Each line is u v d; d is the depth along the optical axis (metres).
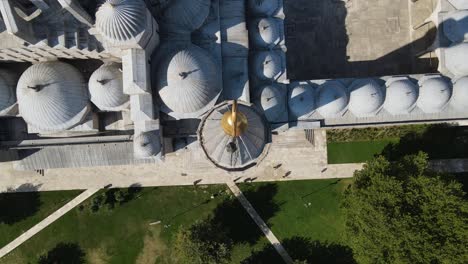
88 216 54.31
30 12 31.52
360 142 54.06
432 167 54.19
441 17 47.44
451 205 44.94
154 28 35.03
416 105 46.38
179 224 54.31
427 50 51.28
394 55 51.94
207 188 54.34
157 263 54.19
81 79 38.44
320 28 51.84
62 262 53.84
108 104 37.53
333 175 54.22
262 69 42.91
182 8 37.12
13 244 54.12
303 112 44.59
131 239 54.25
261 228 54.31
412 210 45.91
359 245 48.16
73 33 32.94
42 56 36.62
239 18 40.84
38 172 54.03
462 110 46.59
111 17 30.06
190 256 49.22
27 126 41.84
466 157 54.03
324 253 54.22
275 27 43.94
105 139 42.97
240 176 54.25
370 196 46.62
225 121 30.70
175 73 35.22
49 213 54.28
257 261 54.38
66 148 47.22
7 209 54.19
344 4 51.78
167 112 38.78
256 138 35.53
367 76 51.91
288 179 54.34
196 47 38.06
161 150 38.97
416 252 44.16
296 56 51.84
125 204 54.28
